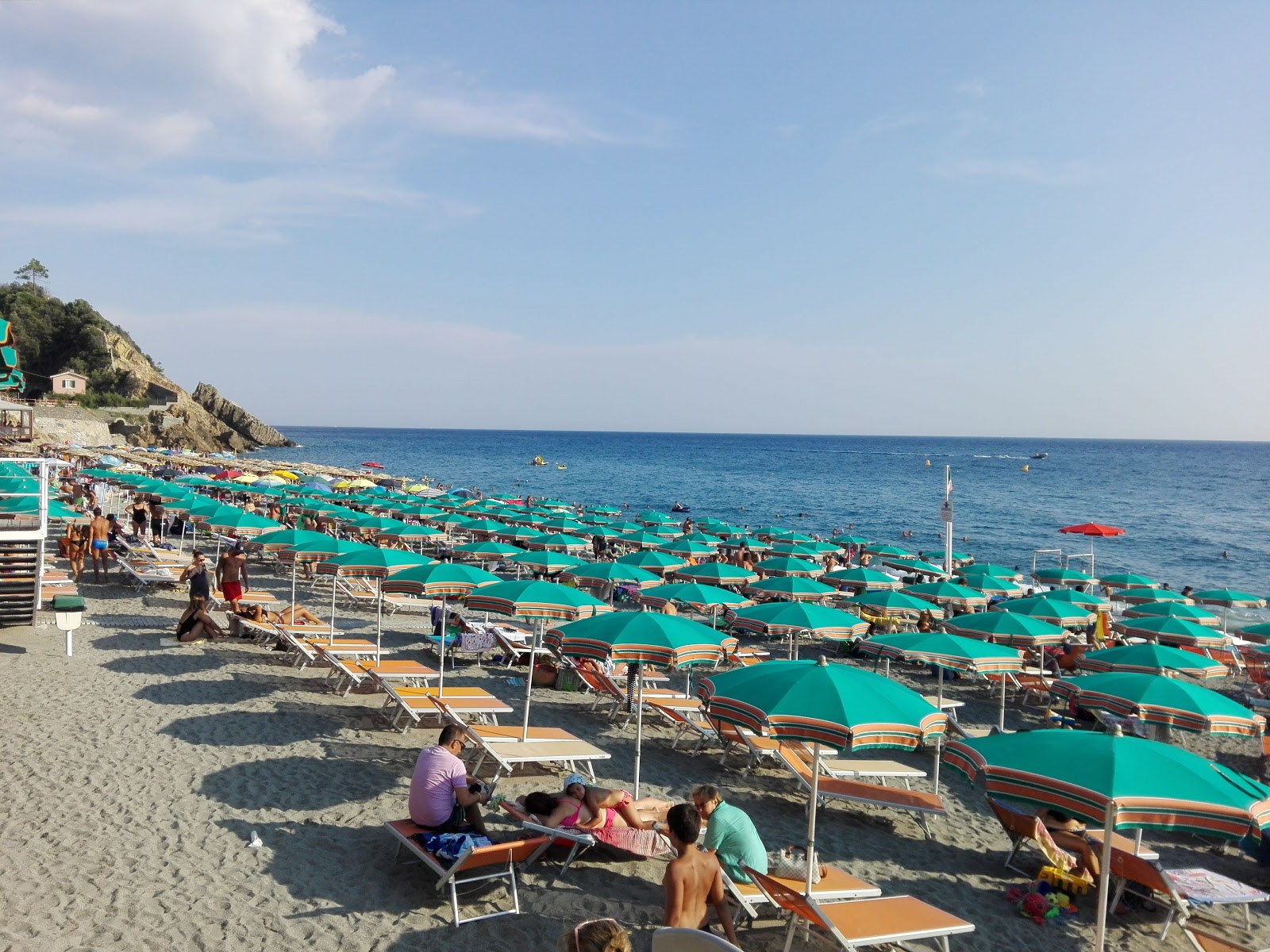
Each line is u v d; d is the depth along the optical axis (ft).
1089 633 56.03
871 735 16.90
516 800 25.11
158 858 19.93
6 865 19.03
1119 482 308.40
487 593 28.40
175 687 34.24
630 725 34.94
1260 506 214.28
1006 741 16.75
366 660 36.70
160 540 73.20
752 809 26.96
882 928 17.26
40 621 44.32
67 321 335.88
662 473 325.62
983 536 154.20
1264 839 25.02
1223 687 50.39
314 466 195.72
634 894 19.80
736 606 37.86
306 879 19.40
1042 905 20.68
